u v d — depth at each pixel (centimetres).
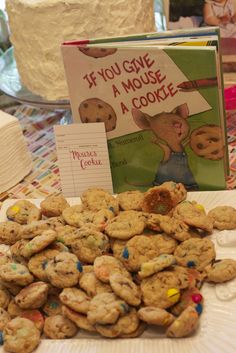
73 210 68
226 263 58
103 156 74
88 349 54
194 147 72
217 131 70
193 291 56
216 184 74
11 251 63
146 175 76
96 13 82
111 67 69
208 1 88
